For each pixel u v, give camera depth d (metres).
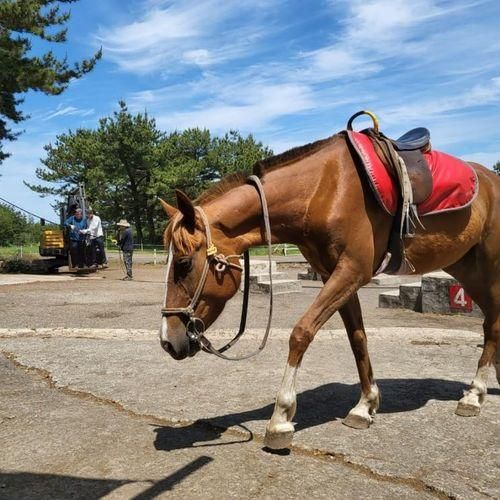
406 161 3.73
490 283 4.29
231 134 62.50
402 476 3.04
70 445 3.53
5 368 5.58
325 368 5.46
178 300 3.20
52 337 7.25
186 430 3.78
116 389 4.75
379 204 3.55
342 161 3.58
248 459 3.28
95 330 7.59
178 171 49.78
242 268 3.66
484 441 3.56
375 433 3.68
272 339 7.01
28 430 3.81
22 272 19.09
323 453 3.37
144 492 2.89
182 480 3.02
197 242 3.21
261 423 3.85
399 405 4.29
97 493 2.88
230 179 3.60
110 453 3.39
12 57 16.67
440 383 4.91
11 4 15.97
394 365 5.61
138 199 52.53
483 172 4.44
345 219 3.45
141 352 6.25
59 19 17.27
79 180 50.78
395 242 3.71
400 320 8.88
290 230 3.56
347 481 3.00
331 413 4.10
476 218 4.11
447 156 4.11
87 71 17.83
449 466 3.17
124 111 49.19
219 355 3.38
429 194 3.73
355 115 3.87
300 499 2.80
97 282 15.32
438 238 3.92
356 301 3.88
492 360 4.28
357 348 3.86
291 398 3.34
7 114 18.48
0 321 8.64
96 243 17.86
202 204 3.48
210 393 4.60
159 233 55.72
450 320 8.87
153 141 51.41
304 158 3.61
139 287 13.92
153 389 4.74
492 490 2.88
